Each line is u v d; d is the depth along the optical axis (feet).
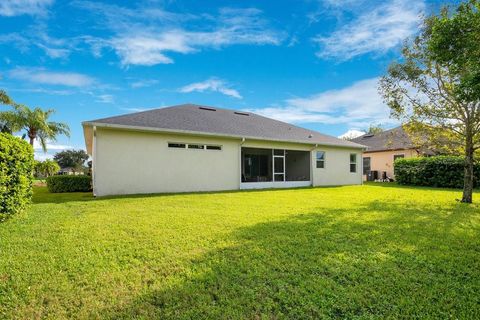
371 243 13.94
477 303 8.47
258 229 16.72
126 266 11.16
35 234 15.65
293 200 30.30
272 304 8.39
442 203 28.04
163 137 38.29
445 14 25.13
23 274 10.38
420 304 8.40
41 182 81.46
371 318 7.75
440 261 11.69
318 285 9.50
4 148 18.30
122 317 7.88
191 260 11.77
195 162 40.70
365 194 36.99
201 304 8.46
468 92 14.66
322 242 14.11
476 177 45.19
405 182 55.36
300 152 59.06
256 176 62.13
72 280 9.98
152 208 24.32
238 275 10.30
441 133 30.30
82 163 182.19
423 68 28.45
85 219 19.57
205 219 19.57
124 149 35.68
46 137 82.94
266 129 51.70
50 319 7.77
